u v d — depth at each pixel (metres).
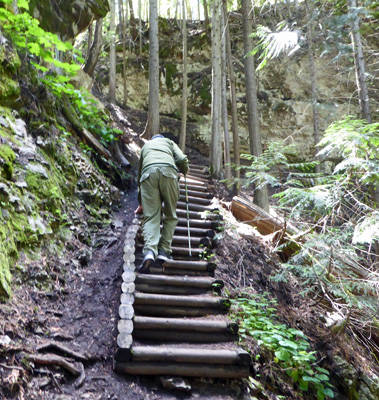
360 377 3.23
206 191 5.98
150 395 2.12
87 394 1.97
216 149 7.74
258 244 4.66
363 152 3.48
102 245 3.54
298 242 4.14
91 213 3.82
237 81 10.67
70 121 4.52
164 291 3.06
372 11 5.34
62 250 3.05
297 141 10.21
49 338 2.22
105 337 2.42
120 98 10.80
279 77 10.70
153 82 7.69
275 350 2.87
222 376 2.38
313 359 2.92
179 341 2.59
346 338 3.59
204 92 10.59
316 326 3.65
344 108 10.21
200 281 3.21
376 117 9.46
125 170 5.48
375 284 3.59
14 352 1.94
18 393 1.78
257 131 6.54
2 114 3.17
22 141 3.26
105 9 6.43
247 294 3.54
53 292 2.62
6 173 2.78
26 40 3.73
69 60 5.98
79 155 4.20
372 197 4.57
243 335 2.87
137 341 2.49
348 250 3.58
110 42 10.10
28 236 2.72
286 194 3.62
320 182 3.99
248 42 6.75
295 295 4.01
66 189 3.60
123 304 2.64
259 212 5.30
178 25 11.88
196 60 11.24
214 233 4.14
